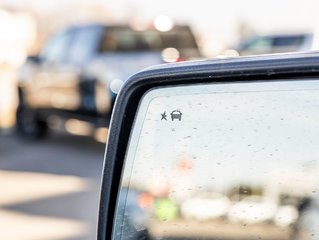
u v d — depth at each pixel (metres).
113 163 1.87
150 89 1.88
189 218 1.86
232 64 1.80
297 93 1.76
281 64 1.75
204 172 1.84
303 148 1.77
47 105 11.04
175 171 1.86
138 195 1.86
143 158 1.87
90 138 11.91
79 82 9.98
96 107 9.58
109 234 1.87
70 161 9.56
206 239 1.85
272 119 1.79
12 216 6.33
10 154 10.38
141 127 1.87
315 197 1.77
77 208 6.63
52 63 11.02
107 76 9.30
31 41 39.44
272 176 1.80
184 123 1.85
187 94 1.85
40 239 5.56
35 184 7.91
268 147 1.80
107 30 10.00
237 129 1.82
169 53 9.66
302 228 1.78
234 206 1.83
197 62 1.87
